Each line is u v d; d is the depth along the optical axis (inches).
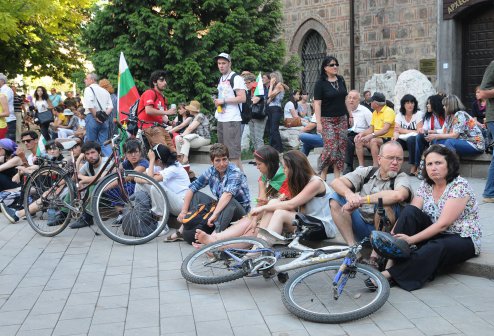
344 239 239.6
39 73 1026.1
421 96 557.0
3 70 975.0
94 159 328.2
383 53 776.9
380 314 194.9
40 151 401.4
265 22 677.3
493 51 686.5
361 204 226.1
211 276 229.0
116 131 452.1
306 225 232.7
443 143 389.4
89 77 448.5
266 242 229.5
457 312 193.9
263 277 236.1
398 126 429.4
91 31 651.5
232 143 403.5
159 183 296.5
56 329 196.1
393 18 761.6
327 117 374.0
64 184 321.4
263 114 510.3
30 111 1078.4
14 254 287.6
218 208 269.6
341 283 199.5
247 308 206.4
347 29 837.8
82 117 731.4
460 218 220.2
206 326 192.9
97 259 272.7
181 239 296.0
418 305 200.4
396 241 205.8
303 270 204.5
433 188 223.1
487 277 219.9
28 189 325.1
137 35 625.9
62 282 243.1
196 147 549.0
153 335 187.8
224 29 631.2
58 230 315.6
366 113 427.8
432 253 213.3
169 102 617.3
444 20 705.0
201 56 630.5
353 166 452.4
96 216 293.6
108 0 641.0
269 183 262.7
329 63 370.0
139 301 218.1
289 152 245.1
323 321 189.0
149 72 636.7
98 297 224.2
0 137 466.9
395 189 228.1
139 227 296.7
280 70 695.7
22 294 231.0
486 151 390.3
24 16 740.0
